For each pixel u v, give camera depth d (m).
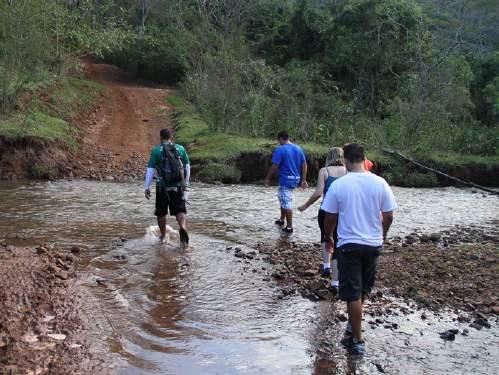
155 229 9.27
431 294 6.57
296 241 9.14
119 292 6.34
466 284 6.87
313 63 30.36
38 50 18.75
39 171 14.55
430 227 10.55
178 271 7.24
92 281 6.61
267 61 32.81
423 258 7.91
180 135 20.11
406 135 19.19
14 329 5.01
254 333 5.46
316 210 11.77
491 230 10.36
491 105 27.67
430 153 18.14
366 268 5.14
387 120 21.33
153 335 5.31
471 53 32.19
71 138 17.52
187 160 8.50
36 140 15.06
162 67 36.94
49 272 6.52
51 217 9.99
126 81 36.84
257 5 38.25
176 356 4.90
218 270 7.36
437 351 5.12
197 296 6.40
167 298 6.29
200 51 24.48
